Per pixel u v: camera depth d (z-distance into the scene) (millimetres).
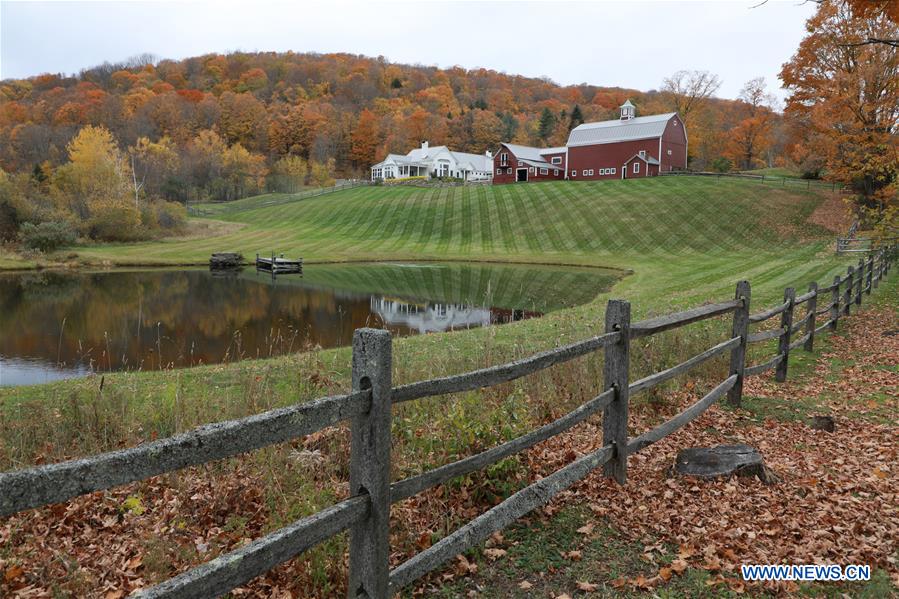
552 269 36375
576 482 4746
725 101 100250
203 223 64125
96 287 28516
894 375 8570
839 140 30766
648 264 36344
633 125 66875
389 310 21391
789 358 9648
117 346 15461
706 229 43531
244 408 6656
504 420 4879
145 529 4141
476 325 18188
